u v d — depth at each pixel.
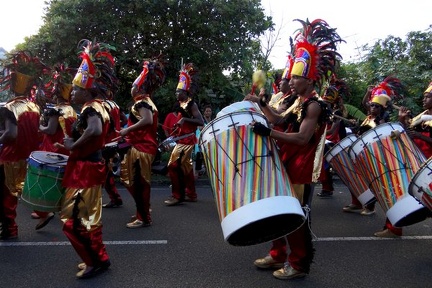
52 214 4.71
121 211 5.89
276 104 4.48
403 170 3.95
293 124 3.38
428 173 3.03
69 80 5.35
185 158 6.24
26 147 4.44
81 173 3.39
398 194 3.92
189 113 6.25
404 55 12.41
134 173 4.92
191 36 10.51
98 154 3.54
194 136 6.35
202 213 5.81
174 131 6.55
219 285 3.44
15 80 4.57
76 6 9.50
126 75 10.48
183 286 3.42
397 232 4.68
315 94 3.42
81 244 3.42
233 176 3.00
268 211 2.85
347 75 11.55
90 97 3.57
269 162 3.07
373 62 11.71
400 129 4.13
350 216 5.76
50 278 3.53
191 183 6.52
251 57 10.55
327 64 3.45
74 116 4.55
